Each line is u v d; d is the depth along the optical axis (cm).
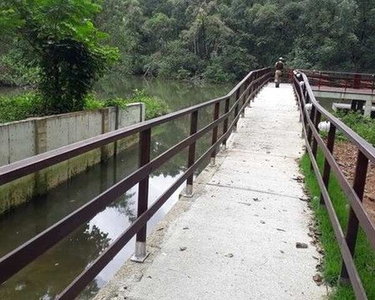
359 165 242
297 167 642
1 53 1153
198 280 296
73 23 891
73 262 589
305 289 290
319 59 4181
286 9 4700
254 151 744
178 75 5006
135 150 1286
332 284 295
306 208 458
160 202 333
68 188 936
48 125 831
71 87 979
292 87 2034
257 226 400
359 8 4241
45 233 161
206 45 5162
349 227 251
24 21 838
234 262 325
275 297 279
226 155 700
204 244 355
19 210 778
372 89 1923
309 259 336
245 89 1186
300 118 1072
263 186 533
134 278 293
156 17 5788
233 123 837
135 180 264
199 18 5041
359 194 244
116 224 742
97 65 984
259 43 4734
